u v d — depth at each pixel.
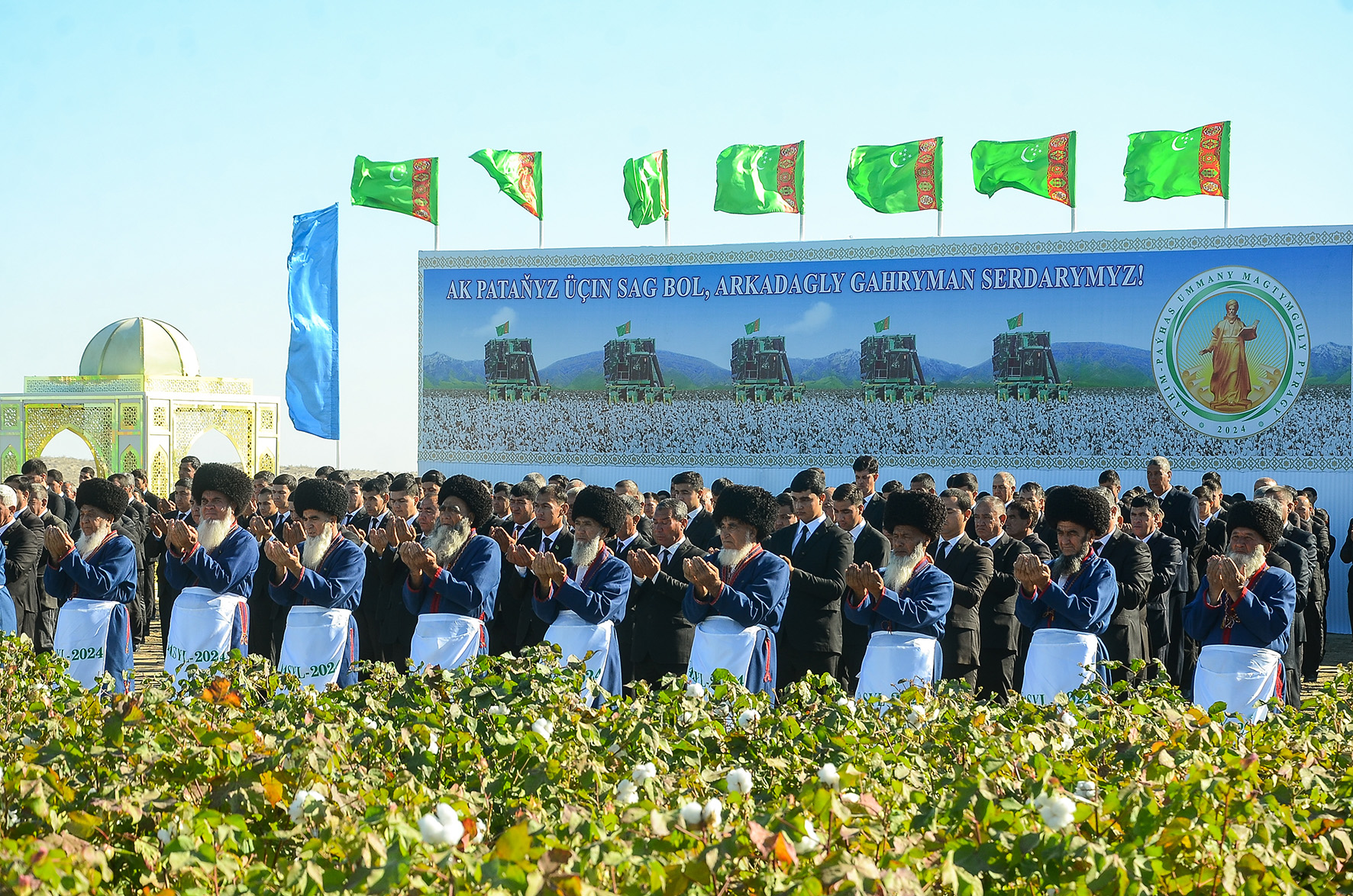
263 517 13.42
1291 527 13.80
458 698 5.96
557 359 23.56
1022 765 4.80
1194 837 3.69
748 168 22.64
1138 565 9.95
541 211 23.61
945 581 8.28
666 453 23.20
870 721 5.53
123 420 30.41
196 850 3.56
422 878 3.31
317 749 4.67
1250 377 20.88
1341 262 20.48
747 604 8.12
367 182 23.94
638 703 5.80
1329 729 5.84
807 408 22.69
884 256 22.38
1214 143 20.88
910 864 3.50
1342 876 3.96
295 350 22.11
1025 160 21.59
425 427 24.02
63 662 7.20
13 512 12.23
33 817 3.94
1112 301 21.45
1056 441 21.72
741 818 4.06
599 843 3.52
